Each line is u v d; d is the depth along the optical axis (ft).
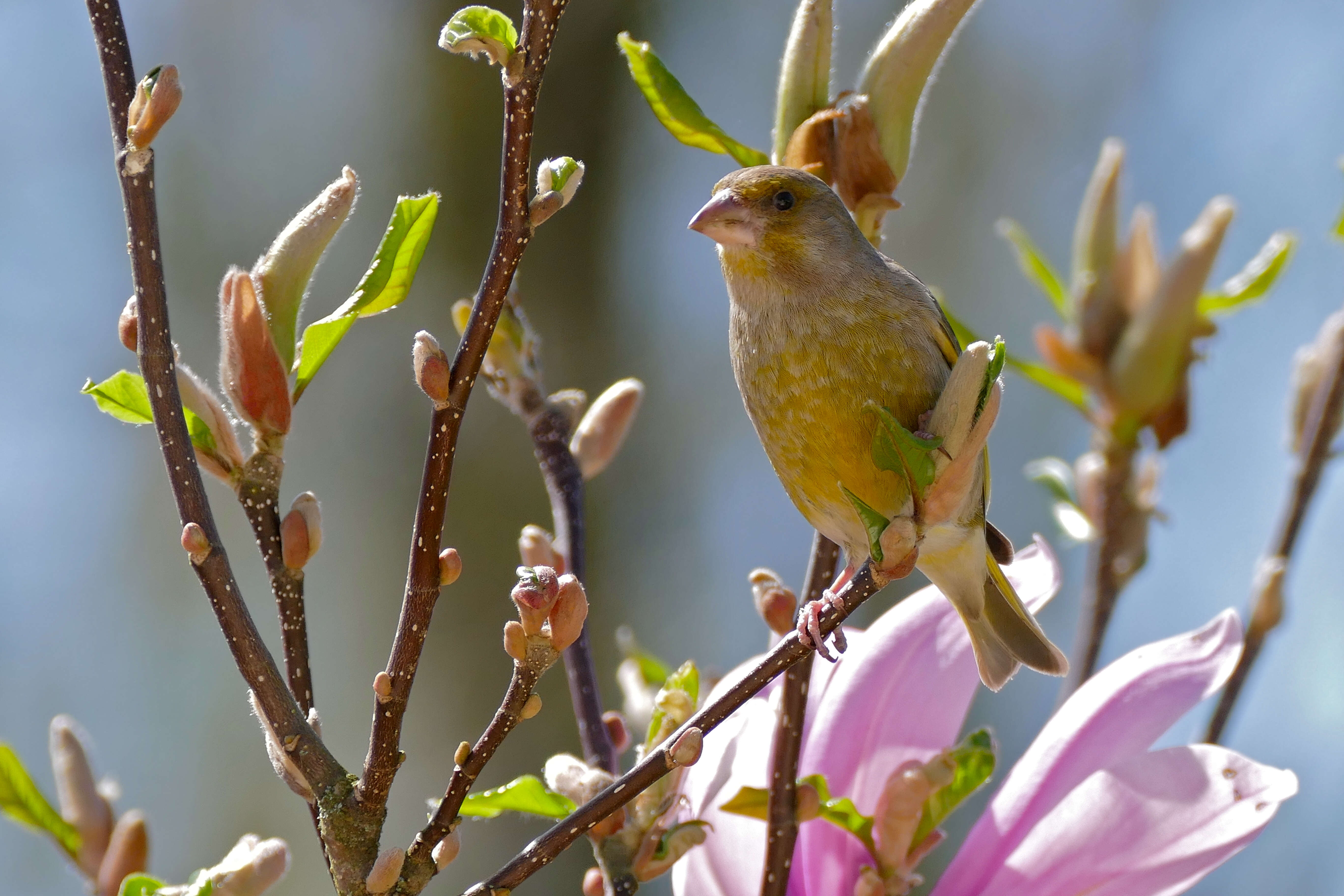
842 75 24.86
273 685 13.28
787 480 13.70
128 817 13.53
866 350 13.64
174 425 13.28
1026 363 13.88
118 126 13.29
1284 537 13.80
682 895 13.51
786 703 13.42
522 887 18.31
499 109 21.81
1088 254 13.88
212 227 22.61
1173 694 13.46
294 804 21.44
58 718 13.53
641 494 21.86
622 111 22.53
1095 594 13.84
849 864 13.48
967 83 25.29
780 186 13.66
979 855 13.43
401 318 21.01
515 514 19.94
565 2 13.23
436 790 19.11
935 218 25.03
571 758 13.44
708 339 23.26
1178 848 13.41
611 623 20.97
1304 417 13.83
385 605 20.25
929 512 13.32
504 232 13.23
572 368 21.44
